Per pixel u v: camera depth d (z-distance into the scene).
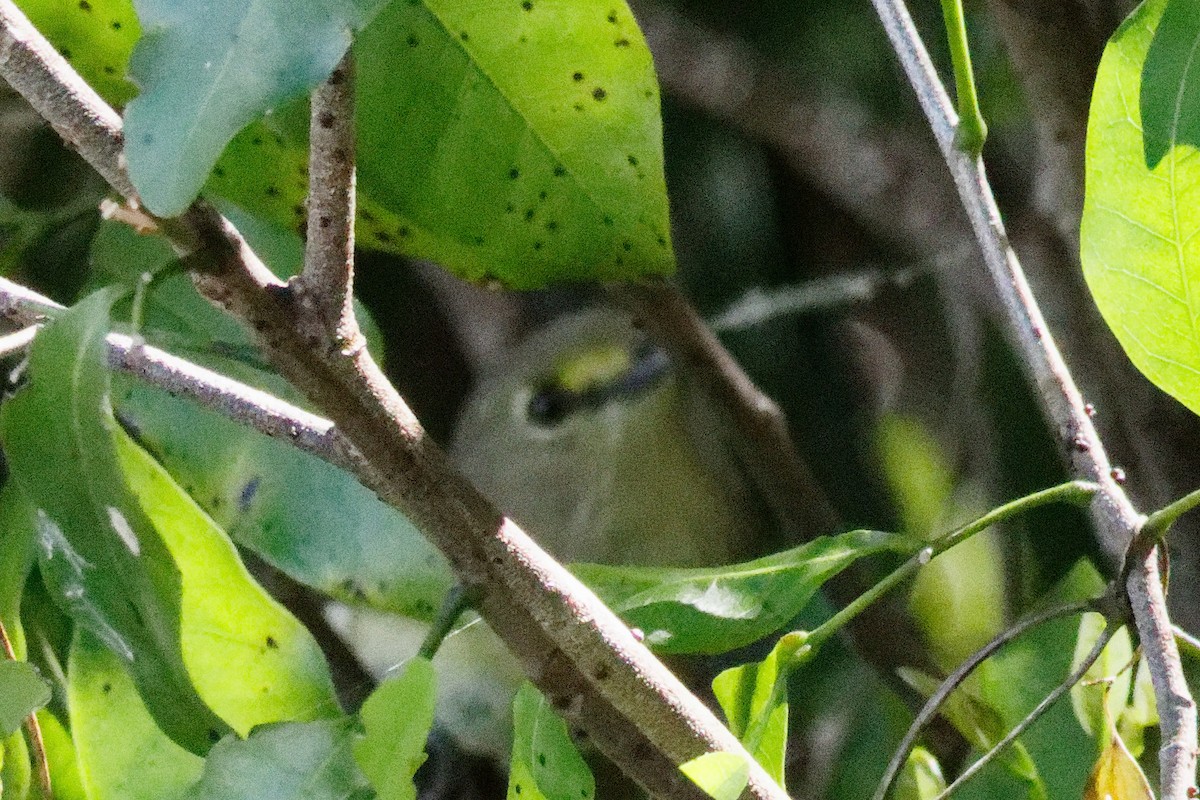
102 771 2.05
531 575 1.62
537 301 2.18
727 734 1.67
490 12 1.96
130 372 1.72
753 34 2.14
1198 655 1.64
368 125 2.05
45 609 2.07
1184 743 1.40
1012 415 2.12
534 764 1.72
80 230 2.09
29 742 2.06
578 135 2.05
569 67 2.01
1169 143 1.58
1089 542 2.11
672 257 2.06
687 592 1.85
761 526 2.15
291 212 2.06
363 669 2.11
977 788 2.06
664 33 2.13
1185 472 2.10
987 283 2.12
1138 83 1.57
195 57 1.29
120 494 1.56
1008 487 2.12
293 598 2.11
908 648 2.10
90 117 1.46
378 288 2.16
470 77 2.02
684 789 1.73
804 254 2.15
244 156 2.06
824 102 2.13
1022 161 2.13
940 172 2.13
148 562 1.60
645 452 2.15
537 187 2.06
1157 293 1.64
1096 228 1.64
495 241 2.06
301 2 1.29
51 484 1.58
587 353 2.16
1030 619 1.64
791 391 2.14
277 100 1.28
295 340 1.51
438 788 2.13
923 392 2.14
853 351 2.14
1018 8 2.09
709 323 2.14
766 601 1.83
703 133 2.14
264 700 1.93
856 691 2.11
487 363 2.18
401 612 2.06
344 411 1.54
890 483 2.13
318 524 2.06
